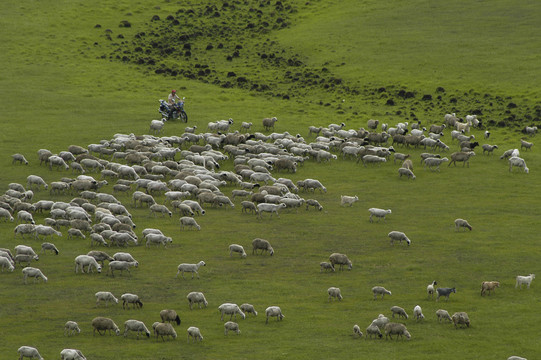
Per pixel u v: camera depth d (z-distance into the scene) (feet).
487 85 372.17
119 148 272.10
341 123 329.11
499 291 152.25
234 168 251.39
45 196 221.05
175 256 172.86
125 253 162.61
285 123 324.19
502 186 242.37
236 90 384.47
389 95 370.53
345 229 196.75
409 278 159.94
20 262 165.27
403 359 118.21
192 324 133.39
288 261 171.12
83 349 121.19
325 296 148.87
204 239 186.09
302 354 120.06
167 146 273.13
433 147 289.53
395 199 227.40
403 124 310.04
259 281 156.97
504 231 194.80
